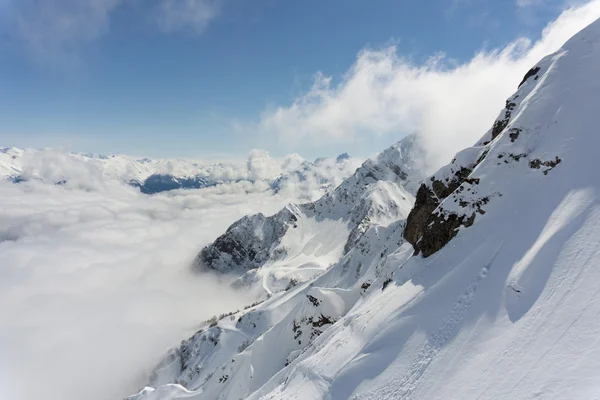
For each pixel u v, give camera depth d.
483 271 39.66
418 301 44.91
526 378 23.94
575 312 25.69
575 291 27.34
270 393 55.06
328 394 41.31
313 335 114.12
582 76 50.72
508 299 33.25
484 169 53.97
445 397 28.62
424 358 35.44
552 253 32.72
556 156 44.53
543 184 43.44
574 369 21.45
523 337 27.77
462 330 34.72
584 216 33.06
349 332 53.47
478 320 34.19
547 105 51.94
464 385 28.28
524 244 38.06
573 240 31.84
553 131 48.12
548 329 26.36
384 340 43.00
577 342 23.28
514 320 30.58
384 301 54.12
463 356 31.64
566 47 59.06
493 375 26.77
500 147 54.38
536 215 40.34
